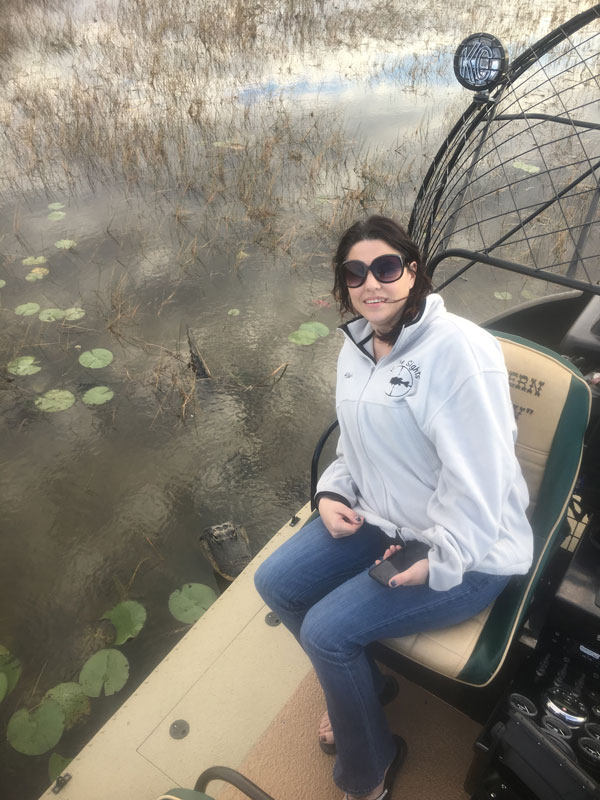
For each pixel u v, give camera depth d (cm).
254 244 561
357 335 168
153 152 712
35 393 415
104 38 1120
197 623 226
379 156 696
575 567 162
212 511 336
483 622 160
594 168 210
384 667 206
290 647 217
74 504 343
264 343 449
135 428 387
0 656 277
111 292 507
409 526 160
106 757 192
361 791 164
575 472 164
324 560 172
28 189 675
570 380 164
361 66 980
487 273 499
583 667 160
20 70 998
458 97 853
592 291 191
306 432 380
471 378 143
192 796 138
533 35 1044
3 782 235
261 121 796
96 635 283
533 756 136
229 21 1149
